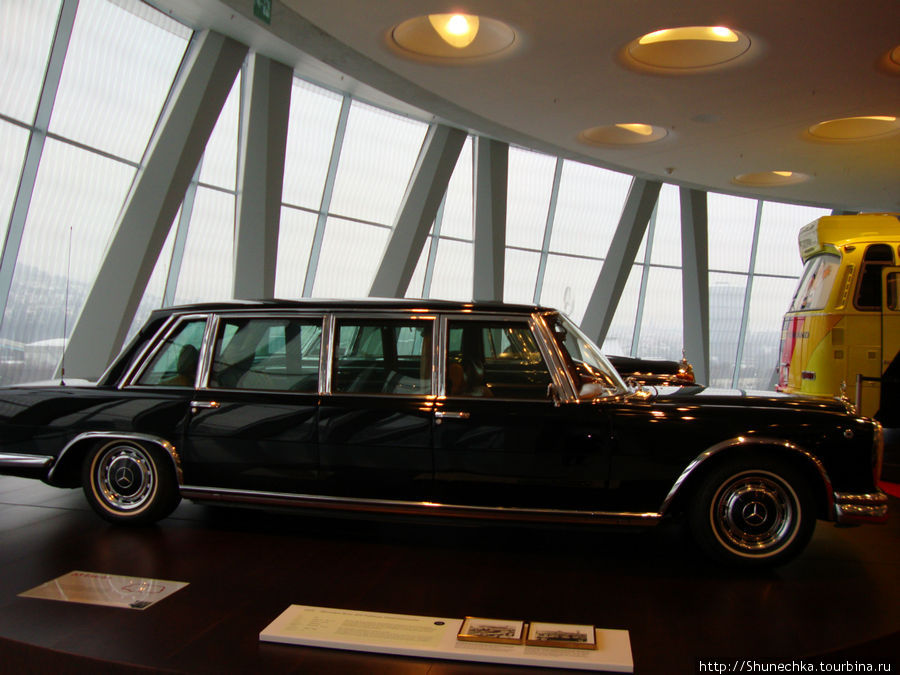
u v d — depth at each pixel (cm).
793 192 1873
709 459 370
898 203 2020
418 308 409
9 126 892
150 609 308
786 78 1062
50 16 904
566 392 380
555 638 276
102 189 1041
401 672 256
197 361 429
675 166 1633
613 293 1883
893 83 1072
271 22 988
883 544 428
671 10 845
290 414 400
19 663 271
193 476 417
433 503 385
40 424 434
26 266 951
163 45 1073
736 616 310
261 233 1205
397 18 898
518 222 1848
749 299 2183
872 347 903
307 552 391
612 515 372
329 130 1422
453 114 1370
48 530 424
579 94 1162
